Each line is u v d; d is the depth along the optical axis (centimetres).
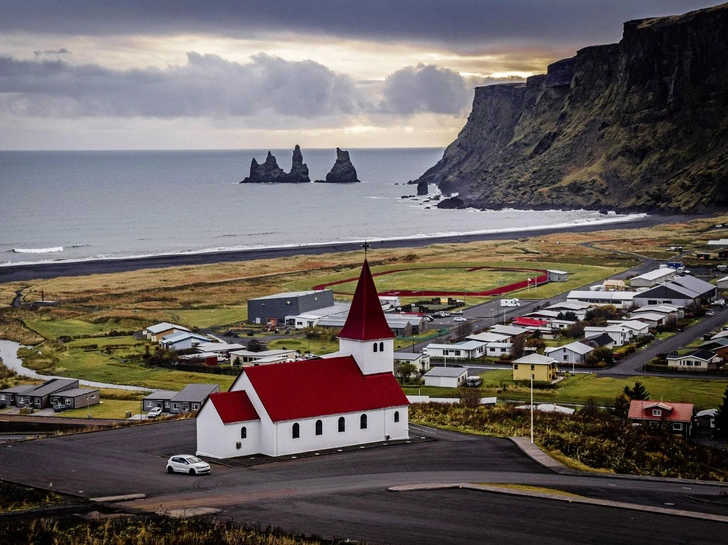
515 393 15312
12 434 13050
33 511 8019
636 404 13150
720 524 7581
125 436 11481
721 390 15238
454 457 10125
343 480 9088
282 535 7262
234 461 9988
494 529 7450
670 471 10131
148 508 8119
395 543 7131
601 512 7906
